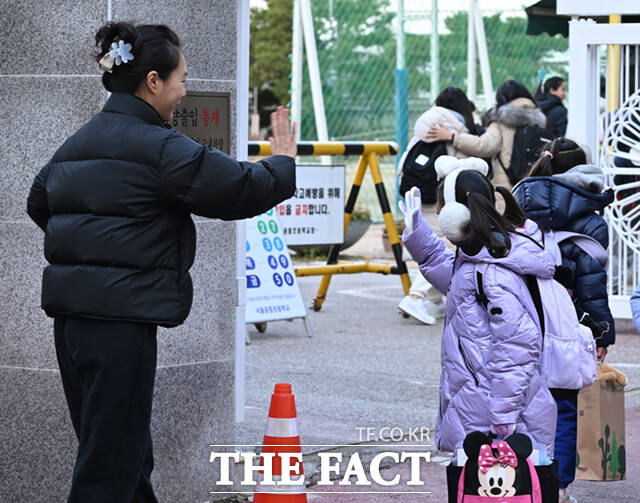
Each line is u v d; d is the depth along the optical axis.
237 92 5.86
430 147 11.16
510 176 11.18
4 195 5.50
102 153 4.29
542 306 5.09
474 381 5.00
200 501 5.77
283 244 11.16
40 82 5.43
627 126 11.11
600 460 6.10
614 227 11.16
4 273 5.52
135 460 4.36
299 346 10.51
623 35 10.96
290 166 4.48
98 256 4.24
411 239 5.57
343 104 21.23
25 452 5.56
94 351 4.27
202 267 5.70
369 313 12.63
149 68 4.37
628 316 11.05
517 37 23.11
